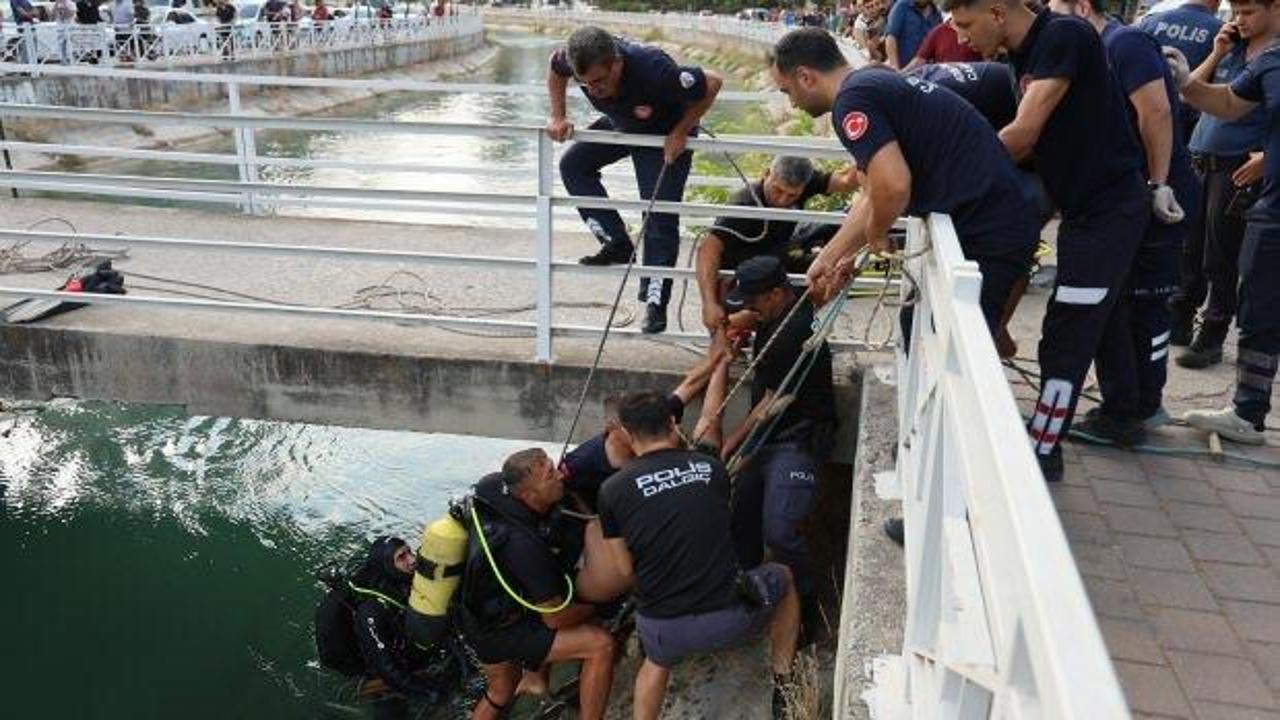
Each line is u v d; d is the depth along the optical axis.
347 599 4.44
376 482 6.20
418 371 4.35
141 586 5.20
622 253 4.59
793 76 2.93
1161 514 2.94
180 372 4.50
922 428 2.48
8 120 14.64
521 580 3.62
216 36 20.33
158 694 4.45
